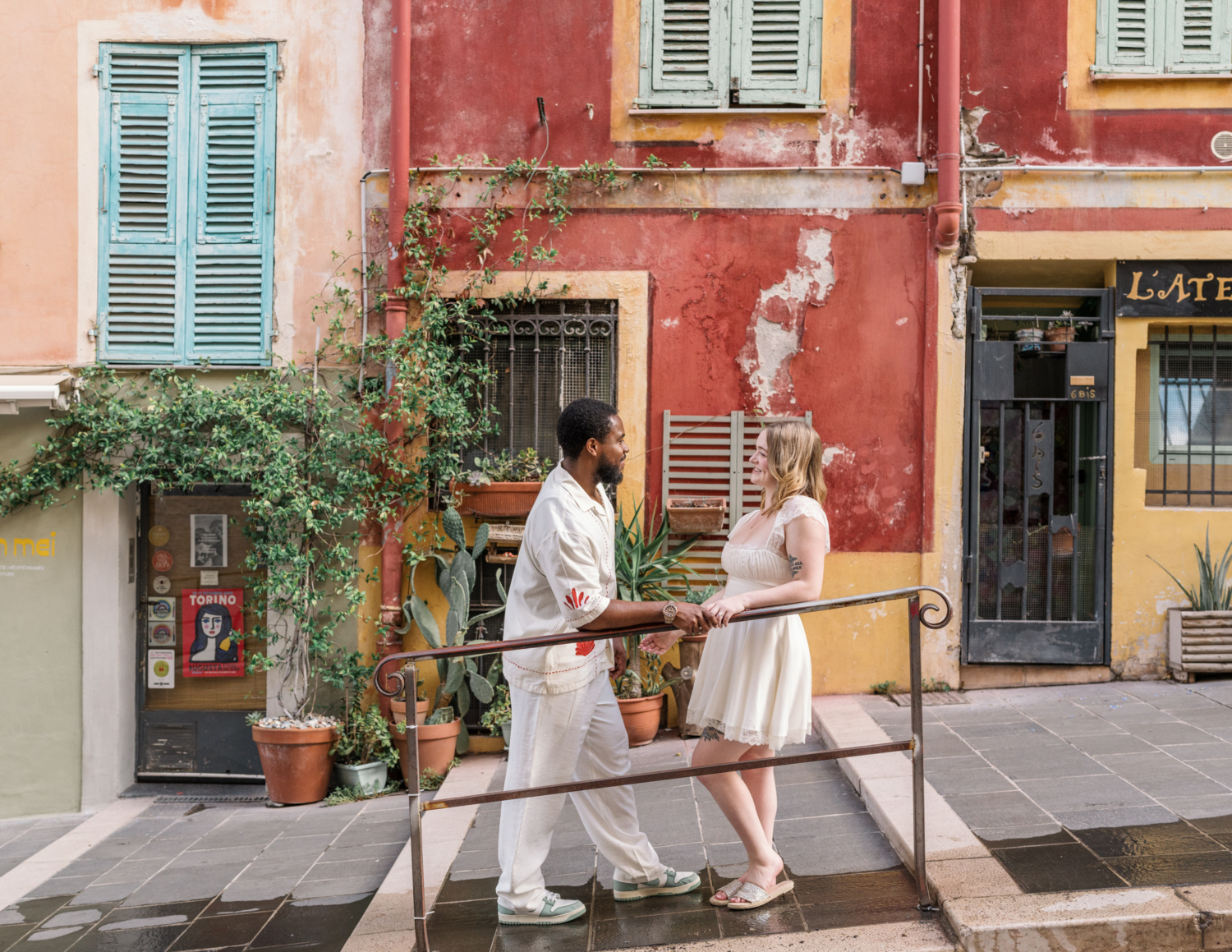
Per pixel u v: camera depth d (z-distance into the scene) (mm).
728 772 3062
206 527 6207
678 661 5621
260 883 4227
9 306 6016
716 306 5875
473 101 5961
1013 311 6059
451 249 5965
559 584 2908
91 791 5898
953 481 5738
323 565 5723
